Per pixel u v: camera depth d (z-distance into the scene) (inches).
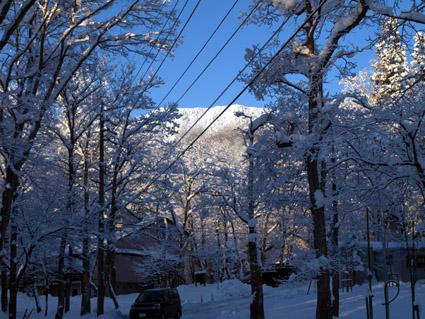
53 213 835.4
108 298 1581.0
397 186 653.3
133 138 1142.3
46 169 843.4
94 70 873.5
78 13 710.5
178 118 1171.9
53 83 698.8
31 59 730.8
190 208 1718.8
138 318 957.2
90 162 1186.6
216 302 1337.4
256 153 782.5
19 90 624.4
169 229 1678.2
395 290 1002.7
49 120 903.1
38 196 831.7
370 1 489.7
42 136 902.4
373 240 1401.3
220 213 1354.6
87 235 886.4
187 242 1710.1
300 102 724.0
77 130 1111.0
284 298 1157.7
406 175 570.9
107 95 1114.7
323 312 617.6
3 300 1050.7
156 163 1117.7
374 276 1294.3
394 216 815.1
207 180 1594.5
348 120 601.0
